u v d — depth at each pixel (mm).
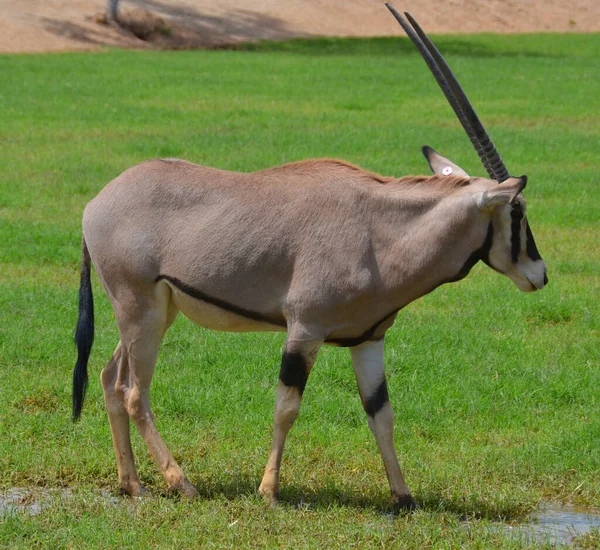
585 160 49281
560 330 26219
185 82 77625
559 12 146750
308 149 49688
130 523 15445
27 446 18438
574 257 33000
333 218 16219
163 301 16812
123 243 16594
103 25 112000
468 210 16000
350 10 137000
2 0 112812
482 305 27969
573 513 16797
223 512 15898
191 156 47469
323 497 16812
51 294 27594
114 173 43719
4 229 34000
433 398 21500
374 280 16141
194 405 20688
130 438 18688
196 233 16438
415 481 17656
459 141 53188
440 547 14906
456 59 101500
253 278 16297
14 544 14711
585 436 19438
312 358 16281
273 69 88938
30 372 22219
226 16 125875
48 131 54125
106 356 23406
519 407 21281
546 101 71750
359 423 20578
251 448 18906
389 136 54375
